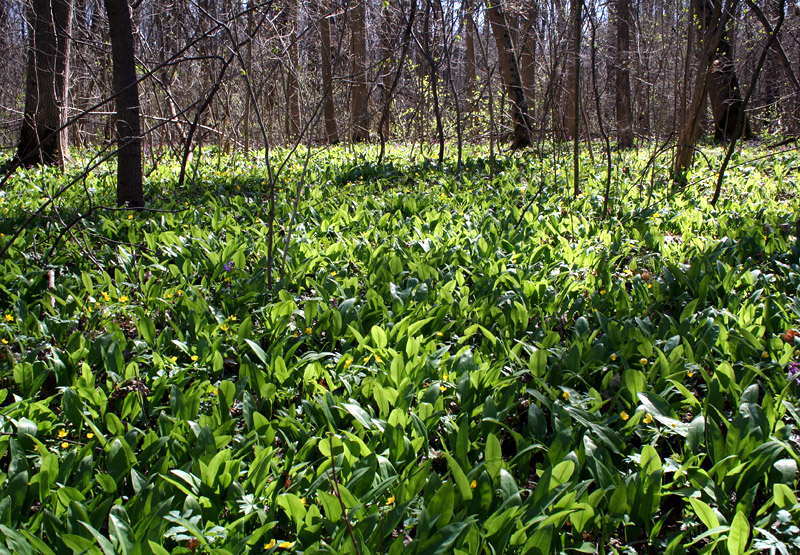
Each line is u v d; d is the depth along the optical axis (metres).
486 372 3.22
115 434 2.81
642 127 15.72
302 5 8.52
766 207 7.56
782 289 4.61
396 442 2.62
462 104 17.11
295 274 5.00
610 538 2.41
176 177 10.48
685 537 2.40
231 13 8.19
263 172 11.14
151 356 3.49
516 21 14.50
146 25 12.49
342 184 10.34
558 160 11.79
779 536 2.30
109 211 7.18
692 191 8.87
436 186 9.48
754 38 11.06
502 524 2.11
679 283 4.81
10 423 2.83
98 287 4.52
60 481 2.40
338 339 3.94
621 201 8.23
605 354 3.67
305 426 2.93
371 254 5.50
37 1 11.78
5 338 3.90
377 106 18.92
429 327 3.98
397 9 10.87
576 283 4.57
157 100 11.59
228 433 2.85
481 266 5.21
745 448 2.55
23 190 9.30
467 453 2.62
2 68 18.47
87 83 16.80
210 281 4.98
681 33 12.10
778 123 15.58
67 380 3.33
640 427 2.92
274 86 14.55
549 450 2.55
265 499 2.39
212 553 1.96
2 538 2.06
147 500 2.22
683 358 3.32
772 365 3.27
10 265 4.73
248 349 3.73
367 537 2.08
